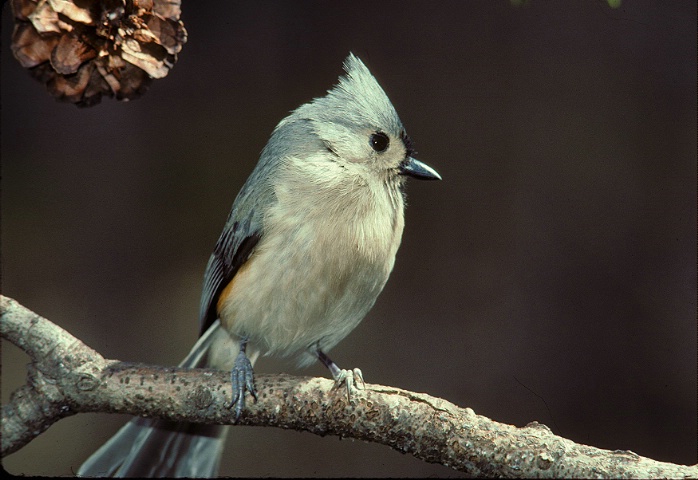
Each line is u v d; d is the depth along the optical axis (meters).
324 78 2.80
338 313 2.63
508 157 2.79
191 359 2.64
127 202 2.79
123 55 2.58
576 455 2.59
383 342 2.77
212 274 2.64
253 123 2.80
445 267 2.79
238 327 2.63
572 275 2.78
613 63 2.78
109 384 2.59
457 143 2.79
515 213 2.79
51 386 2.59
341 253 2.62
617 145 2.78
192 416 2.60
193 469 2.64
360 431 2.60
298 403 2.60
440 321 2.78
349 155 2.63
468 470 2.59
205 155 2.80
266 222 2.62
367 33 2.80
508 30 2.79
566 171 2.79
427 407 2.59
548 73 2.79
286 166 2.63
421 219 2.79
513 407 2.76
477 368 2.76
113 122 2.80
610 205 2.78
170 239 2.79
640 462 2.59
